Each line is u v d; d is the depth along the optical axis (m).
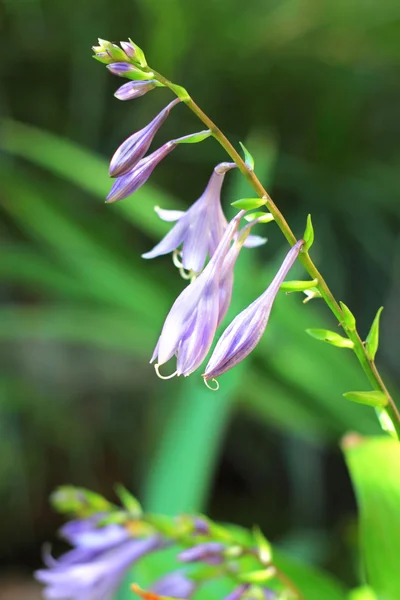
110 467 1.92
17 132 1.46
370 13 1.57
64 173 1.35
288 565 0.82
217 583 0.81
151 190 1.37
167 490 1.01
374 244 1.75
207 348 0.62
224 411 1.07
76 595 0.75
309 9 1.57
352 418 1.24
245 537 0.83
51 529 1.89
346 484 1.83
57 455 1.86
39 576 0.75
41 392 1.85
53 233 1.45
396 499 0.77
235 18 1.58
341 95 1.75
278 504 1.91
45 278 1.48
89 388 1.90
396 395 1.36
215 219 0.65
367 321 1.75
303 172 1.75
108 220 1.75
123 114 1.74
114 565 0.74
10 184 1.47
